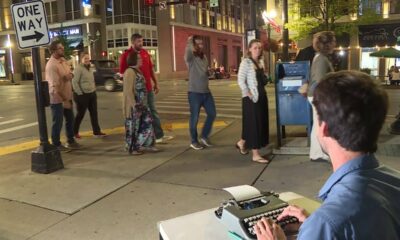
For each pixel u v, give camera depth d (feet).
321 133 4.72
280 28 79.97
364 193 4.18
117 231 13.37
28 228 13.87
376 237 3.98
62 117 23.99
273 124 31.40
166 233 6.93
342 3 67.87
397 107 41.81
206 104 24.00
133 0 126.82
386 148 21.65
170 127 32.09
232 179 18.08
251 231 6.02
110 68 75.25
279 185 17.07
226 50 179.22
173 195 16.40
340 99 4.43
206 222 7.29
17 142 30.42
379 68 83.97
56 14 137.80
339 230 3.96
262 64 20.40
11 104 57.41
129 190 17.19
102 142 26.96
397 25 80.59
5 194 17.19
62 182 18.52
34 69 19.76
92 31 130.62
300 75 21.80
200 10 157.58
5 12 148.56
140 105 22.81
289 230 6.00
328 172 18.40
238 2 190.70
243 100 20.24
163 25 138.10
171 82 113.19
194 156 22.27
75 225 13.97
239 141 23.72
